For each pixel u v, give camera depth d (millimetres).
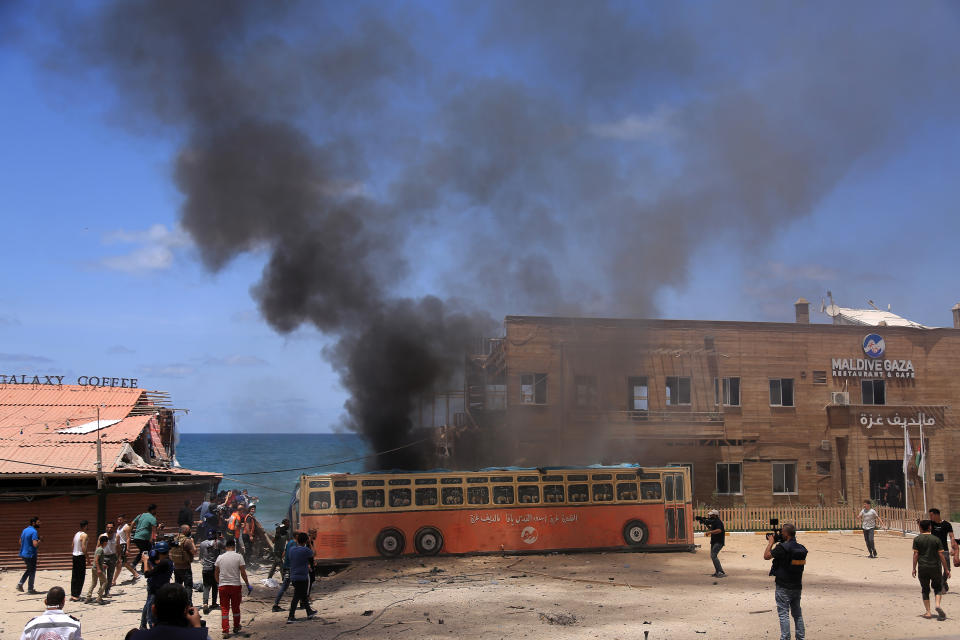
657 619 14648
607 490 24406
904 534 29188
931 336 36969
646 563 22375
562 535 23875
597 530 24156
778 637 13016
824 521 30172
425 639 13219
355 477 22812
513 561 22594
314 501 22469
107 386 30156
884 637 12914
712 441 34219
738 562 22578
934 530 14930
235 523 21312
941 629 13484
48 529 21594
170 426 32250
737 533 29312
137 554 20844
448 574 20609
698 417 33812
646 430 32969
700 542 26531
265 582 19562
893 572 20688
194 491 23797
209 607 16031
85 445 23688
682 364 34344
